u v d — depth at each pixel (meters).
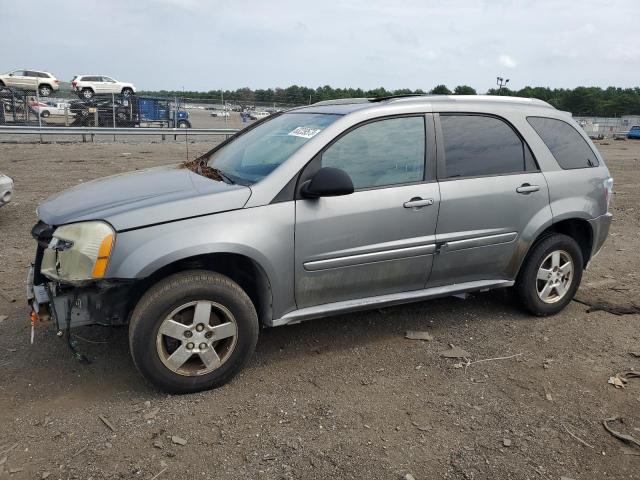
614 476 2.94
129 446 3.05
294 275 3.79
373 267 4.05
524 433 3.27
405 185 4.12
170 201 3.49
